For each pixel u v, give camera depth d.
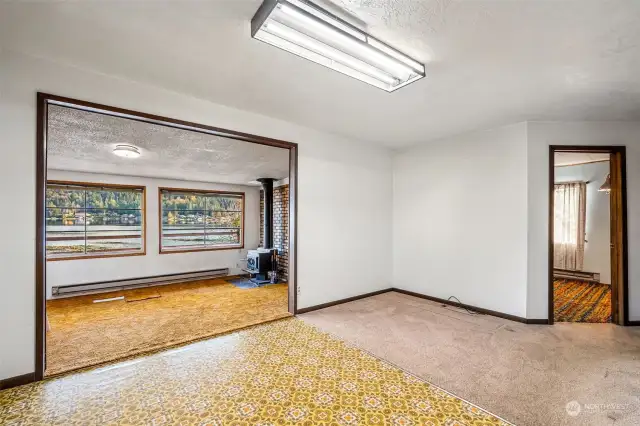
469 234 3.89
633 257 3.30
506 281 3.52
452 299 4.05
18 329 2.06
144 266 5.68
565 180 5.71
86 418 1.73
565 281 5.50
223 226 6.90
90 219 5.35
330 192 4.01
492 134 3.68
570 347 2.69
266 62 2.17
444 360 2.44
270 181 6.31
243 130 3.13
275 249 6.02
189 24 1.74
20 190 2.07
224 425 1.67
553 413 1.77
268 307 4.04
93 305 4.27
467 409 1.81
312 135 3.79
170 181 6.08
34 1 1.53
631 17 1.63
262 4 1.57
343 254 4.17
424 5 1.57
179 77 2.41
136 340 2.88
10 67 2.03
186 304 4.26
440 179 4.23
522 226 3.40
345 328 3.17
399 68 2.17
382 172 4.73
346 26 1.71
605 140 3.38
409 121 3.46
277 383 2.10
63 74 2.20
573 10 1.58
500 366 2.34
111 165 4.75
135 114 2.49
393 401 1.89
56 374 2.20
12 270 2.05
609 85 2.49
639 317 3.27
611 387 2.04
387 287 4.79
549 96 2.72
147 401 1.89
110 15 1.66
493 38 1.86
